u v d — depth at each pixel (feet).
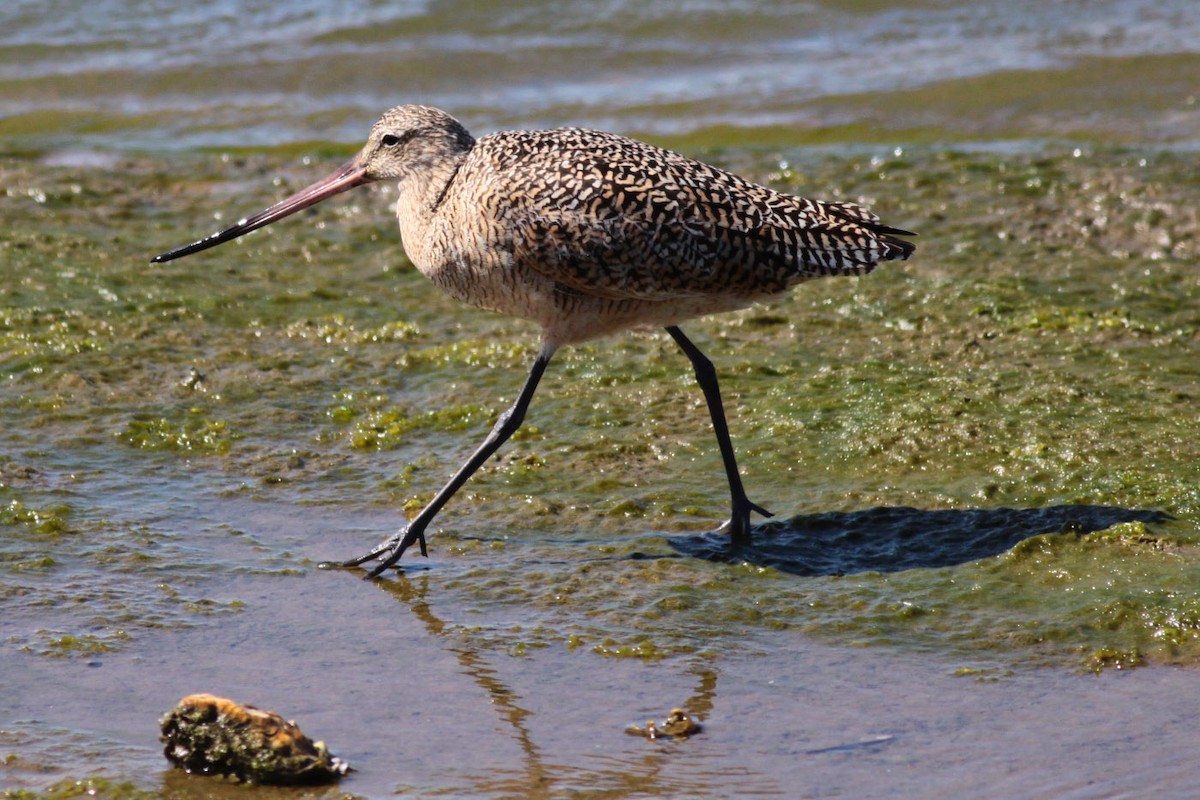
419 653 30.53
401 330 49.85
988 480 37.88
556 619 31.96
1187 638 30.37
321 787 25.50
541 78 79.15
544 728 27.66
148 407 43.52
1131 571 33.01
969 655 30.25
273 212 39.24
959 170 64.34
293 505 37.99
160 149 70.28
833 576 33.86
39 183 63.93
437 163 37.32
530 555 35.19
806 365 46.32
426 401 44.55
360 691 28.94
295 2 87.40
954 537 35.37
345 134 72.95
